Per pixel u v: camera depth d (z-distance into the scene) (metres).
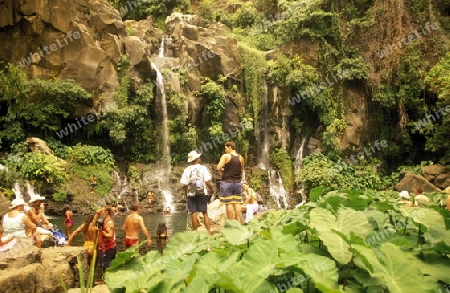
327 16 27.44
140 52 22.39
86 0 21.88
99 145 21.91
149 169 22.45
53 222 15.27
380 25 26.38
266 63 26.95
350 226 2.73
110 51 21.70
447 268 2.42
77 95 20.03
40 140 18.81
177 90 23.45
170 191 22.23
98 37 22.00
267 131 26.61
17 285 4.44
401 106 25.42
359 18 27.53
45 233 8.46
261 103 26.44
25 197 16.27
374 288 2.15
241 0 34.44
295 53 27.02
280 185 25.22
